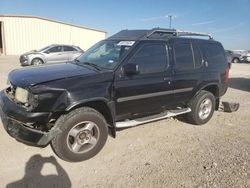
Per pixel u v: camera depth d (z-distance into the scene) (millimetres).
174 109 5406
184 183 3418
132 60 4309
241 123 6027
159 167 3797
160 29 4953
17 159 3807
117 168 3736
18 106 3627
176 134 5121
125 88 4191
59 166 3707
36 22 29953
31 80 3646
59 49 17031
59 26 31531
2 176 3389
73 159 3830
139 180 3453
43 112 3488
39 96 3449
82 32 33531
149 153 4234
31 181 3324
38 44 30672
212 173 3682
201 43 5629
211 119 6242
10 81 4129
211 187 3354
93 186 3299
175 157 4129
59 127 3641
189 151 4367
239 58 33844
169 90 4887
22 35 29594
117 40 4836
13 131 3686
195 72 5320
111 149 4305
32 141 3559
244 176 3633
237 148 4570
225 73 6078
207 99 5711
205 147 4562
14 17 28797
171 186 3344
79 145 3863
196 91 5438
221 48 6125
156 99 4727
